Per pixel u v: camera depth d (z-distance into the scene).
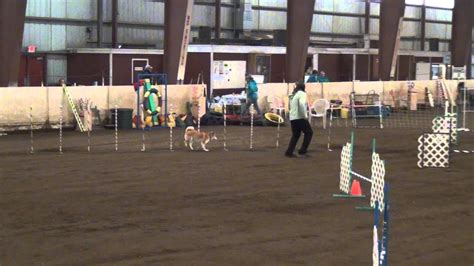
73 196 10.54
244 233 8.26
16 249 7.40
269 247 7.61
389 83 32.66
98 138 19.59
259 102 26.83
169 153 16.19
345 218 9.23
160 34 36.03
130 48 32.78
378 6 48.12
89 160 14.76
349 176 11.00
